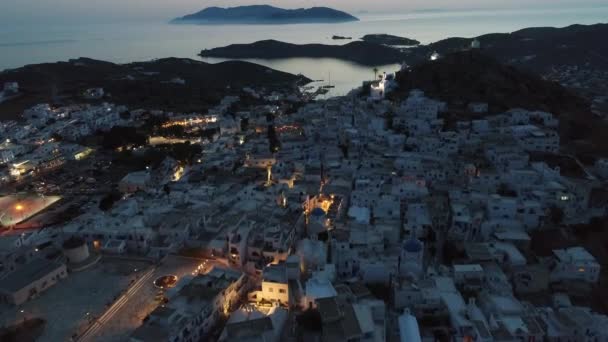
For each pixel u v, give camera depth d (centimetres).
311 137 19238
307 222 11962
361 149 17325
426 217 11950
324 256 9944
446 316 8631
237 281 8900
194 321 7581
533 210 12056
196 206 12312
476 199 12650
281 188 13525
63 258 10000
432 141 16825
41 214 14162
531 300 9831
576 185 13200
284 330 7788
